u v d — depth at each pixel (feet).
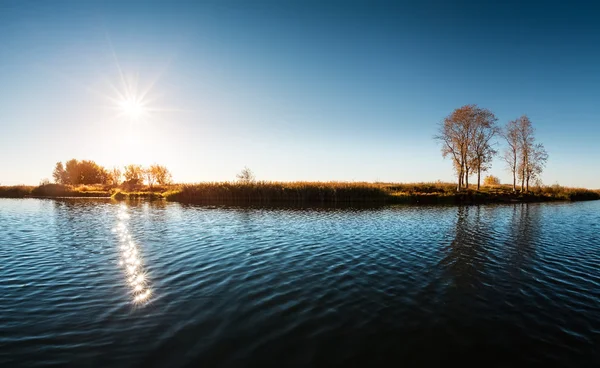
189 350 21.43
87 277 36.65
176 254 47.39
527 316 27.07
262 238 59.72
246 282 35.04
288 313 27.22
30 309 27.76
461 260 44.52
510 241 57.52
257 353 21.09
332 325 25.09
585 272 39.37
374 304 29.22
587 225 76.84
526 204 138.00
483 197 155.43
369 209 115.44
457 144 167.43
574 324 25.64
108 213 104.47
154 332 23.82
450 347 22.12
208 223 79.87
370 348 21.86
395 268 40.63
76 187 252.01
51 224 79.00
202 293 31.76
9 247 52.49
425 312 27.63
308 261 43.70
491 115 164.35
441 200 151.23
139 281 35.27
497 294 31.99
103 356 20.66
